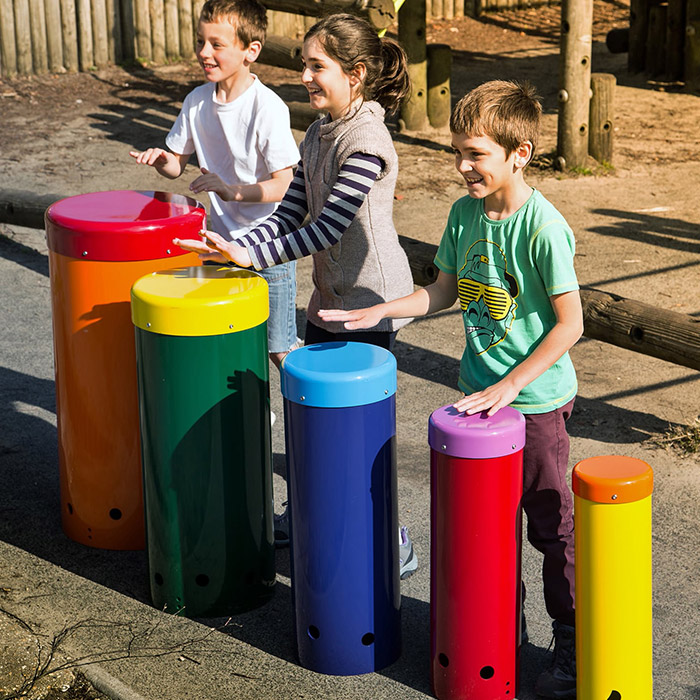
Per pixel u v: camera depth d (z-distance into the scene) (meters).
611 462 3.00
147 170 9.77
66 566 4.01
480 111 2.91
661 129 10.90
